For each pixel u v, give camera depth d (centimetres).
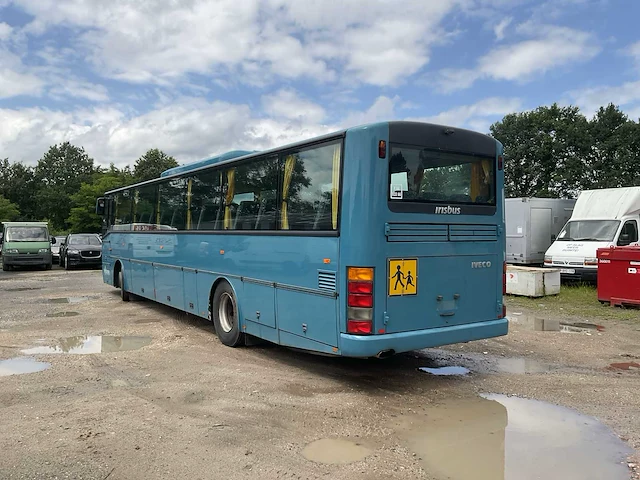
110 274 1452
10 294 1472
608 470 405
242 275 769
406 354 776
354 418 515
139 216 1220
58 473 394
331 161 595
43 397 571
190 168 996
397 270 572
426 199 598
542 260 1942
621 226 1603
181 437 462
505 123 5000
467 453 436
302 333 635
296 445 450
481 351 794
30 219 7025
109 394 582
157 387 607
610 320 1047
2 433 470
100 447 441
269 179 708
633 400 568
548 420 512
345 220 568
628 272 1180
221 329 834
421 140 596
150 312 1152
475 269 641
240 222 779
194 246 927
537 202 1928
